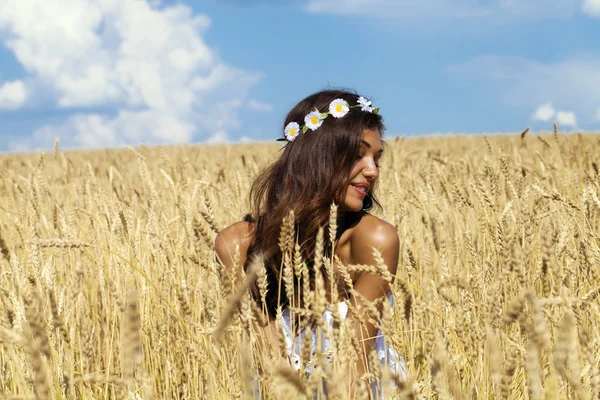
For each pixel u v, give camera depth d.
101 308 3.21
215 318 2.45
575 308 2.00
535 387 1.42
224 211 5.11
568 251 2.88
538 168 6.24
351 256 2.68
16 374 2.40
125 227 3.32
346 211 2.73
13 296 2.48
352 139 2.57
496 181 4.24
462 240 4.02
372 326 2.50
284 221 2.13
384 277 2.06
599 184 4.02
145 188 5.89
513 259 2.09
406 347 2.44
